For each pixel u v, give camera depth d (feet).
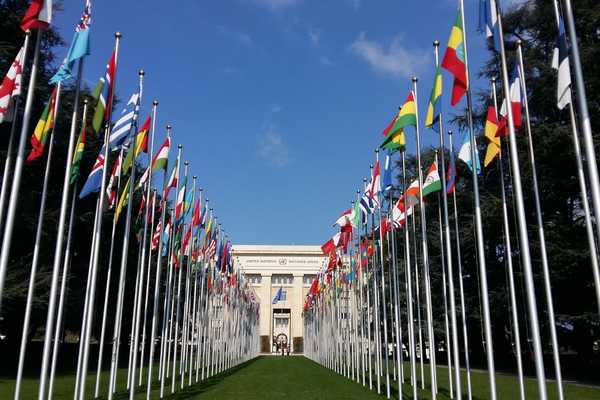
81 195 54.03
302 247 296.30
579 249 89.15
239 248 294.66
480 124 120.16
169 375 112.27
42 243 99.04
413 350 59.67
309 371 127.95
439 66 52.95
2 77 94.63
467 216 117.70
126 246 56.54
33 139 45.65
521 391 50.34
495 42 41.47
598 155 82.12
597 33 96.99
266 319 285.43
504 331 126.00
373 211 72.95
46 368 42.37
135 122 56.65
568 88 38.14
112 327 134.10
